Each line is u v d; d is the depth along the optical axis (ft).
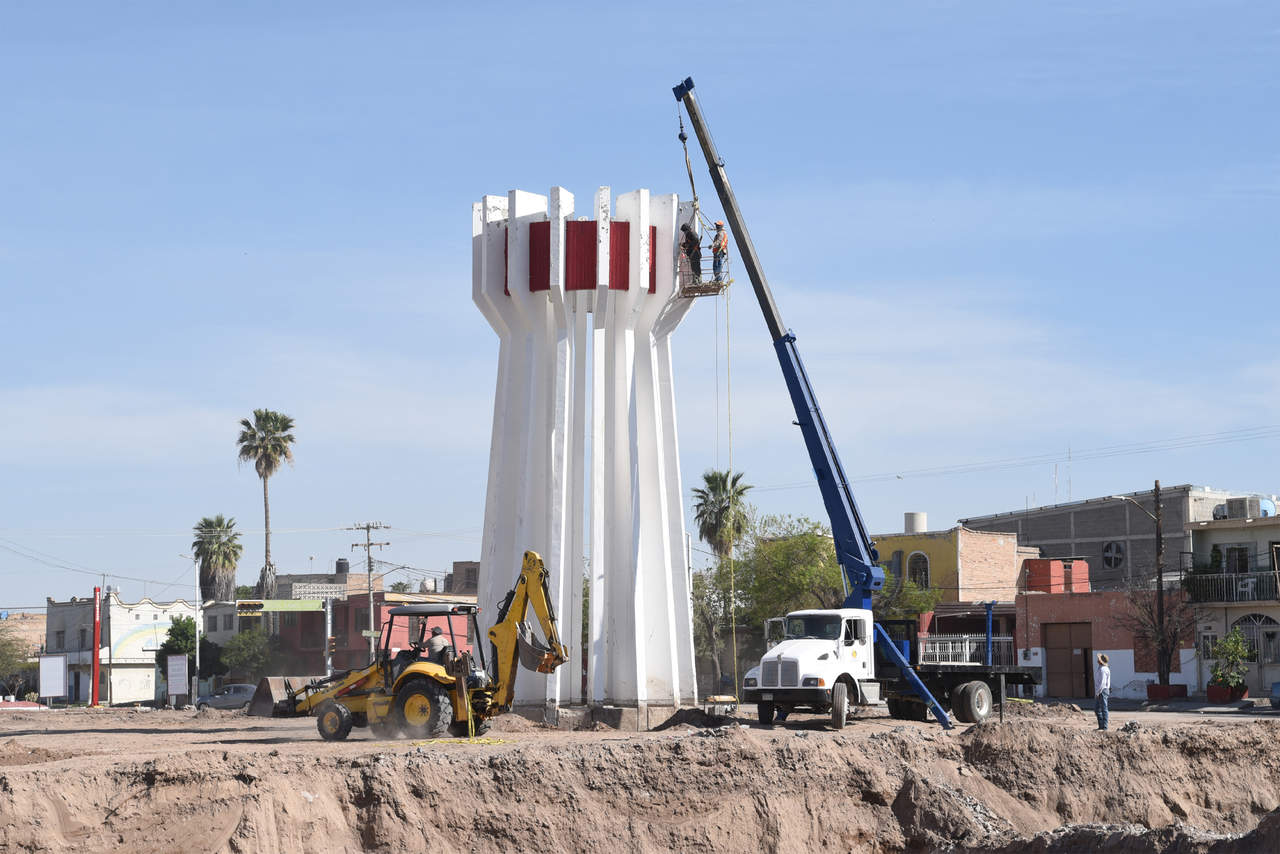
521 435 119.55
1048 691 198.59
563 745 78.18
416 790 70.18
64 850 63.31
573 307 119.14
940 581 233.55
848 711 110.32
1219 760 92.99
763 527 243.40
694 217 121.60
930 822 78.02
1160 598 182.19
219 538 325.42
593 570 117.60
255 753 70.44
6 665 333.42
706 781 77.10
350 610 276.62
